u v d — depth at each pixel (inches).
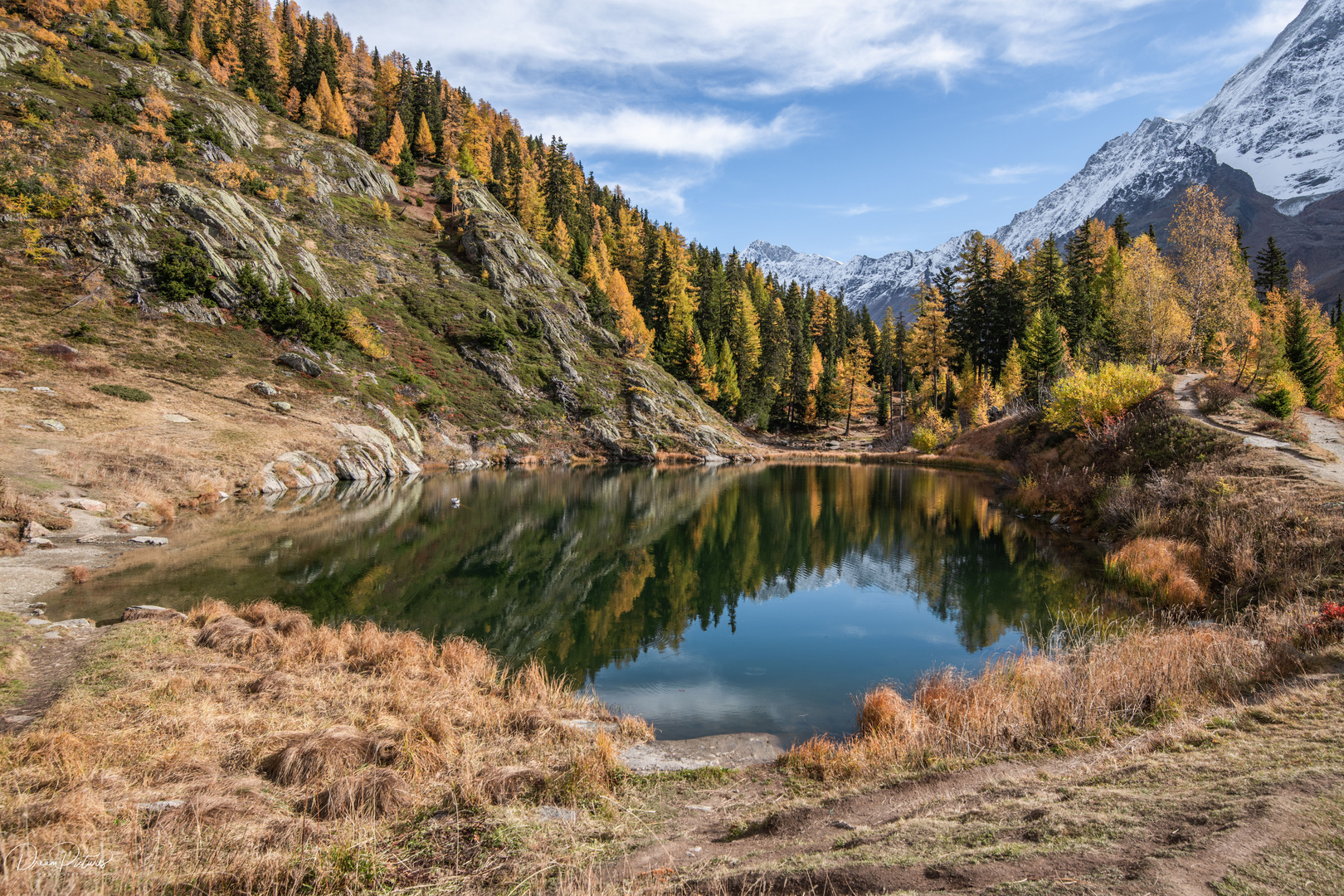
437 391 2348.7
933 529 1207.6
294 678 391.9
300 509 1195.3
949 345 3265.3
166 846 198.7
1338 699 282.7
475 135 4330.7
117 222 1745.8
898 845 201.3
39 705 327.3
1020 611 684.1
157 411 1321.4
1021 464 1679.4
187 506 1067.3
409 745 297.0
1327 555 535.2
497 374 2593.5
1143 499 864.3
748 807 272.4
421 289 2785.4
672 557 1040.2
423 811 246.8
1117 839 178.9
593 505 1504.7
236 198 2192.4
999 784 260.5
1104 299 2426.2
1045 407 1667.1
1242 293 1636.3
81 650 417.4
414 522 1180.5
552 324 2938.0
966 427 2842.0
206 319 1765.5
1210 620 545.6
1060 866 166.9
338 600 696.4
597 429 2632.9
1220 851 161.0
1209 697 331.0
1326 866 148.6
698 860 211.8
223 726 316.2
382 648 469.1
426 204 3563.0
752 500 1620.3
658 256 3858.3
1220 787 208.2
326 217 2824.8
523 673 522.0
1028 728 324.5
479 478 1943.9
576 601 790.5
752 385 3602.4
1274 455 808.3
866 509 1477.6
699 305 3917.3
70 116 2203.5
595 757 308.3
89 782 240.2
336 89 3966.5
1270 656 359.3
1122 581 711.7
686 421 2908.5
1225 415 1042.7
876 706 391.9
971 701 366.9
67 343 1414.9
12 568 650.2
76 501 879.1
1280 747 239.8
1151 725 307.1
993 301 3058.6
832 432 3553.2
